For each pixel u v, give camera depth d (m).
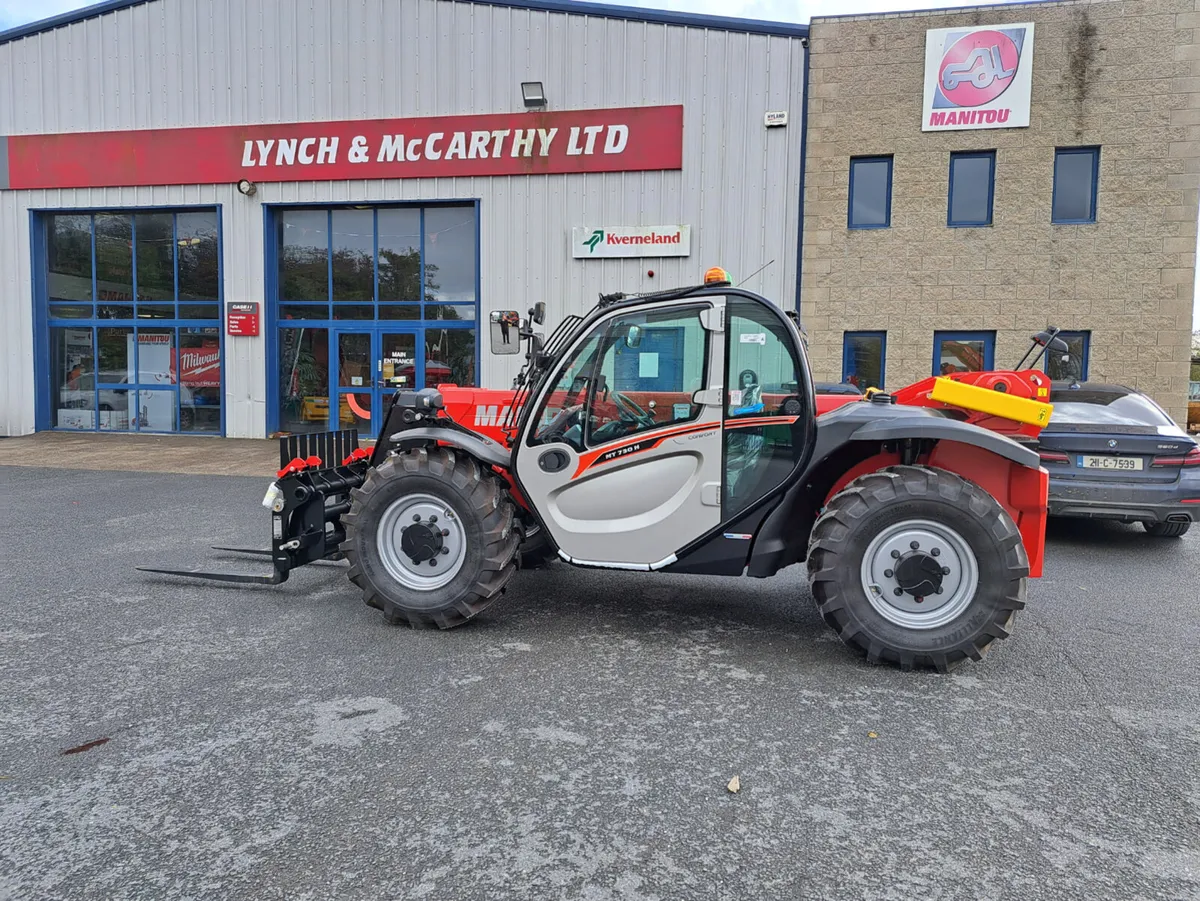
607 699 3.39
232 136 14.17
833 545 3.75
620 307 4.04
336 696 3.38
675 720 3.19
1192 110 11.42
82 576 5.34
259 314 14.45
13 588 5.04
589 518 4.13
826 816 2.50
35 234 15.16
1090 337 11.99
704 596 5.03
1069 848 2.34
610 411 4.09
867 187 12.59
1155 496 6.09
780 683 3.60
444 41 13.38
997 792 2.66
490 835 2.37
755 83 12.57
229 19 14.05
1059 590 5.25
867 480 3.81
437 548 4.19
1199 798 2.62
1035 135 11.90
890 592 3.75
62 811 2.48
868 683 3.61
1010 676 3.71
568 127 13.05
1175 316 11.73
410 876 2.17
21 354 15.39
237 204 14.37
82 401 15.56
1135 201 11.72
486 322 13.66
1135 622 4.55
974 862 2.26
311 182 14.08
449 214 14.03
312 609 4.64
